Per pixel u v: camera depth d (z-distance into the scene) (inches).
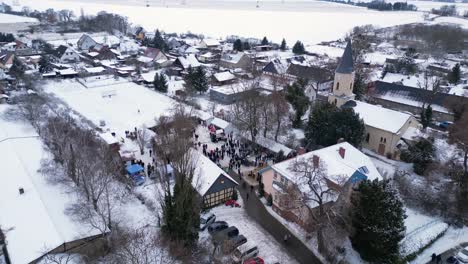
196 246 1711.4
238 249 1680.6
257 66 5546.3
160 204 1849.2
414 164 2479.1
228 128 2982.3
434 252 1774.1
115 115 3410.4
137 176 2262.6
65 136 2273.6
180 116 2805.1
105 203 1867.6
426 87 3627.0
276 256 1707.7
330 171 1897.1
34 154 2319.1
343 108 2682.1
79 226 1680.6
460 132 2546.8
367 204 1616.6
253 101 2795.3
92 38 6850.4
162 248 1596.9
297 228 1904.5
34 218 1699.1
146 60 5546.3
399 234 1632.6
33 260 1459.2
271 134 2942.9
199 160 2223.2
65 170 2150.6
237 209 2059.5
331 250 1704.0
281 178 1962.4
